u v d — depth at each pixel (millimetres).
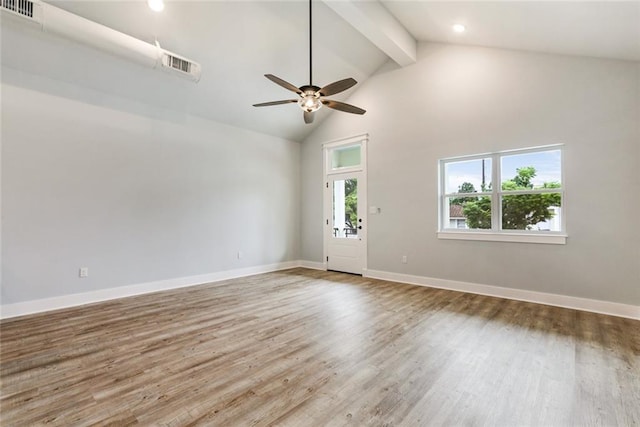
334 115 6047
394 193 5148
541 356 2410
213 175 5238
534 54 3828
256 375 2150
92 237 3938
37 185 3539
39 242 3553
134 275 4305
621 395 1895
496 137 4117
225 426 1636
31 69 3479
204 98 4730
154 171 4516
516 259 3986
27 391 1961
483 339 2736
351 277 5492
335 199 6105
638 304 3232
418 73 4855
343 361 2348
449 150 4531
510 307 3648
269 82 4789
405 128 5016
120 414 1734
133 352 2512
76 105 3816
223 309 3639
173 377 2127
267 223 6090
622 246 3314
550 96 3719
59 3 2996
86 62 3635
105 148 4047
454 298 4062
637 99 3232
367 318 3301
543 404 1813
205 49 3959
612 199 3365
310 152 6539
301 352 2500
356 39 4609
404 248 5031
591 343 2639
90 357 2426
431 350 2525
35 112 3531
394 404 1818
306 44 4383
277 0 3684
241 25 3828
